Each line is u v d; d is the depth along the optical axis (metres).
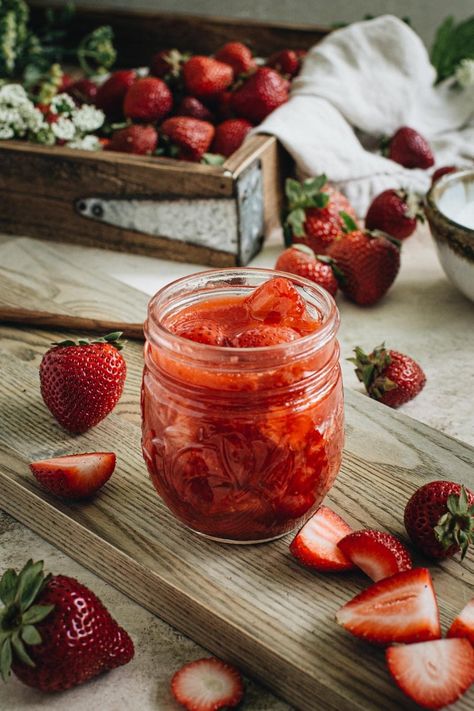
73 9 1.16
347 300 0.77
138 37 1.19
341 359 0.69
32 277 0.74
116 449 0.56
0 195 0.86
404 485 0.53
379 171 0.89
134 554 0.49
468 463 0.55
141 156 0.81
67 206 0.84
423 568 0.45
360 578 0.48
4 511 0.55
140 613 0.49
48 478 0.52
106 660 0.45
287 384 0.45
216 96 0.97
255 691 0.46
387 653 0.43
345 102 0.93
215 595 0.47
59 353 0.56
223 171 0.77
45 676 0.44
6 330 0.68
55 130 0.85
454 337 0.71
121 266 0.82
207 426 0.46
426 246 0.84
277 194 0.87
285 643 0.45
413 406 0.64
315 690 0.44
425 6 1.21
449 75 1.02
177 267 0.82
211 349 0.45
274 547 0.50
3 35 1.04
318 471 0.48
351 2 1.24
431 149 0.96
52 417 0.59
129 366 0.64
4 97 0.85
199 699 0.44
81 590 0.45
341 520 0.50
